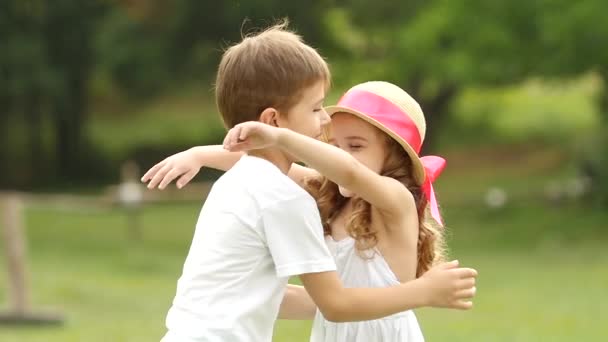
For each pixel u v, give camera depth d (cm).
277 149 497
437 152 4044
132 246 2780
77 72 3597
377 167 530
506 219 3069
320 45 3412
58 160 3925
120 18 3412
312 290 478
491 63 2711
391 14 3072
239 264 475
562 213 3023
